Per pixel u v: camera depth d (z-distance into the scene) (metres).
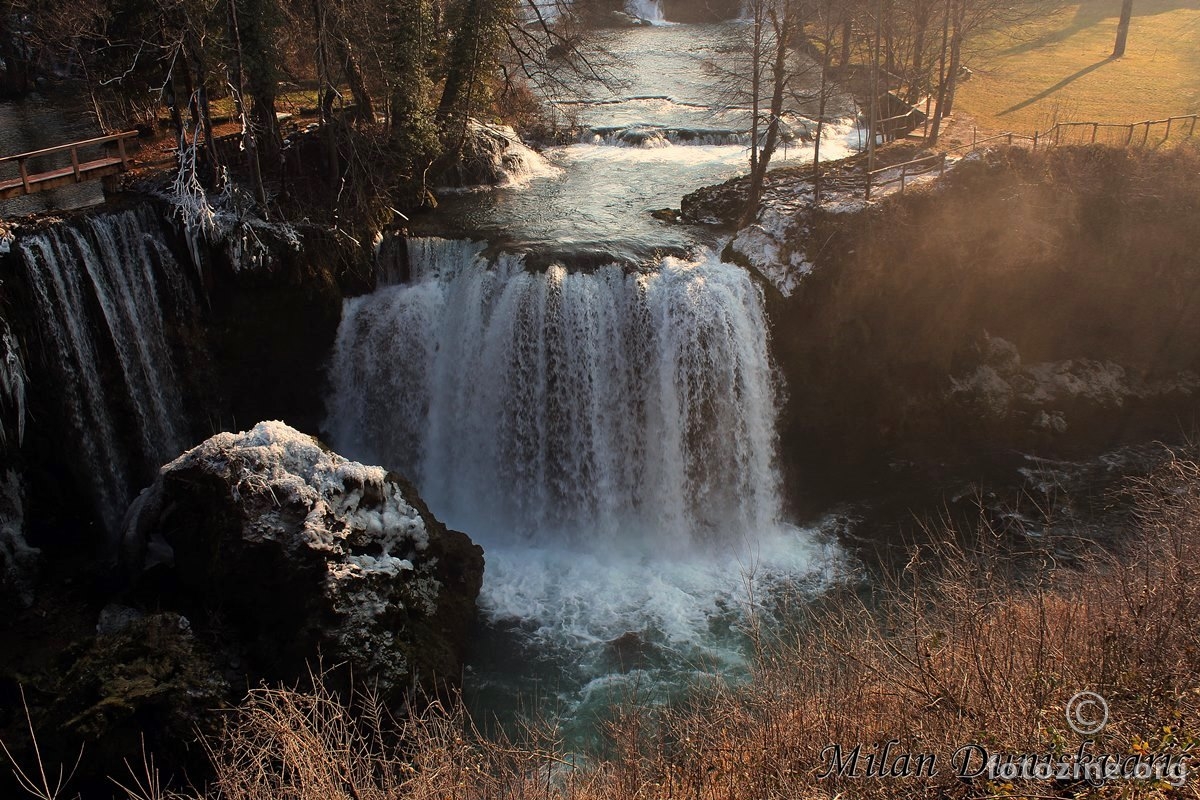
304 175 28.70
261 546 18.12
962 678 11.58
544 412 25.00
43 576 21.17
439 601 20.25
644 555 24.33
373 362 26.20
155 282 24.36
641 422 25.08
